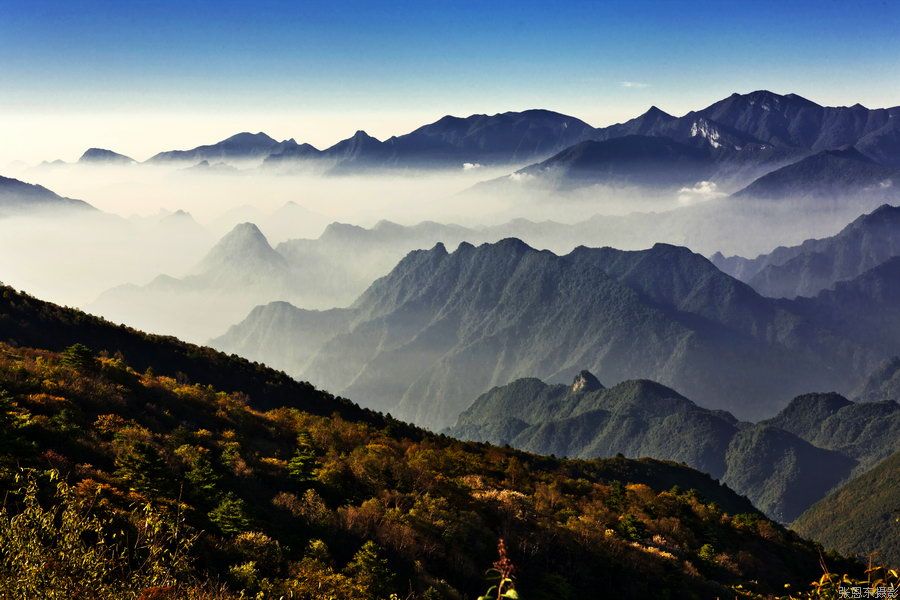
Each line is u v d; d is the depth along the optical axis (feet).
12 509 121.60
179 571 69.72
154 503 157.58
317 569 155.12
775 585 291.17
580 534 248.73
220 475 194.59
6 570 56.80
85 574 58.59
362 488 237.25
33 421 182.91
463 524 217.77
